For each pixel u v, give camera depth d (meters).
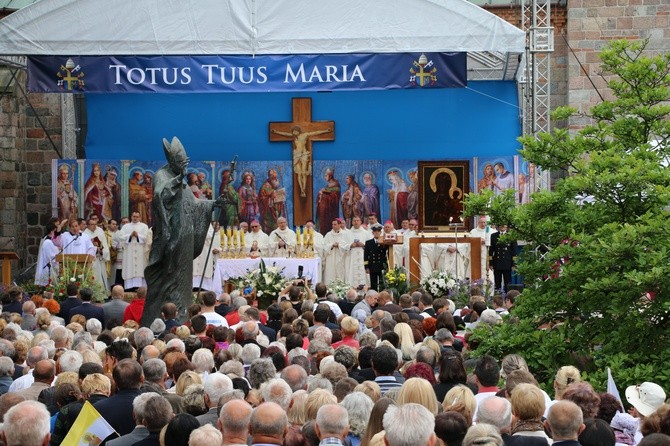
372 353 12.03
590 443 9.10
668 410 9.29
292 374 11.25
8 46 30.61
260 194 38.31
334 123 38.44
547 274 16.09
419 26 30.67
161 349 14.35
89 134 38.69
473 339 15.55
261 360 11.52
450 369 11.71
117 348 13.22
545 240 16.09
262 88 31.33
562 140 17.50
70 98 37.66
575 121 37.47
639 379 14.00
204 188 38.41
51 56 31.31
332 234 35.44
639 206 15.70
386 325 15.73
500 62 36.97
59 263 30.00
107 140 38.66
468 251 32.44
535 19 31.05
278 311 18.97
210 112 38.72
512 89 38.16
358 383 11.52
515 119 38.12
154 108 38.72
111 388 12.39
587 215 15.65
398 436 7.95
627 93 17.69
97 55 30.89
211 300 18.78
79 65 31.36
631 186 15.29
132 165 37.97
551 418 8.84
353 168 38.31
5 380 13.26
